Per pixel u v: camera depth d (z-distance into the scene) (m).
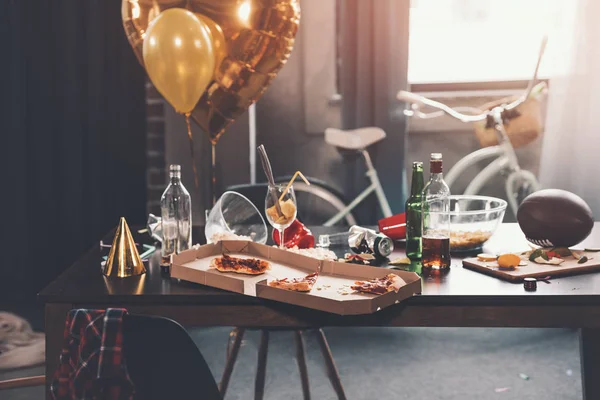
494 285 1.54
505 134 3.66
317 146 3.67
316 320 1.49
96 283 1.59
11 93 3.55
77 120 3.61
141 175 3.70
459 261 1.76
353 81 3.55
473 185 3.77
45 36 3.55
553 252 1.72
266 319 1.50
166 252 1.73
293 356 2.92
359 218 3.65
